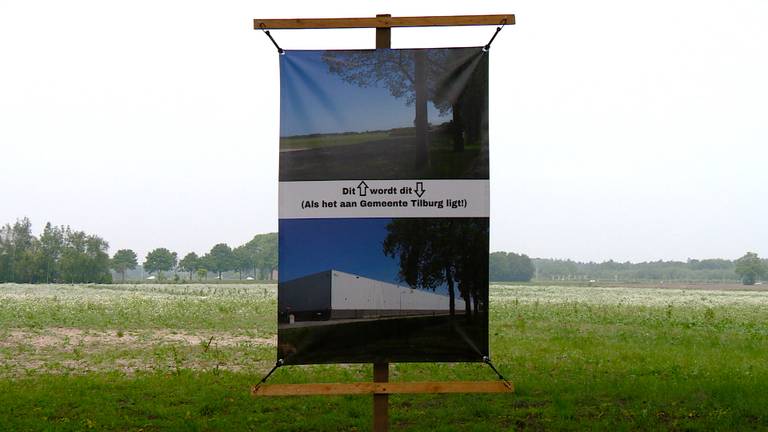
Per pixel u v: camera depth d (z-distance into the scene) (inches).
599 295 2124.8
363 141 240.1
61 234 4778.5
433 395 384.2
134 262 6003.9
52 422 318.7
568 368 485.1
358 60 241.3
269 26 239.3
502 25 239.0
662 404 354.3
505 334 767.1
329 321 239.9
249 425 318.7
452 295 239.9
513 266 5984.3
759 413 331.3
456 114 240.5
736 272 5349.4
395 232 240.1
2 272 4544.8
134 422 320.8
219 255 5999.0
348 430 311.1
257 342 706.8
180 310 1172.5
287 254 239.8
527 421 325.1
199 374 462.0
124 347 654.5
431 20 240.5
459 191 239.9
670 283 5393.7
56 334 761.6
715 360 532.4
